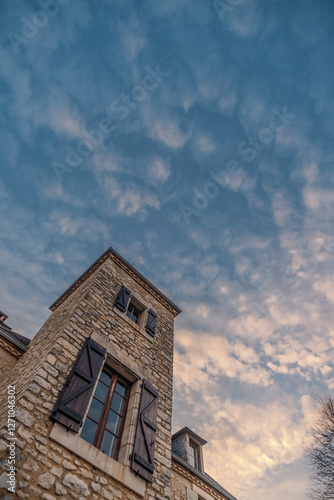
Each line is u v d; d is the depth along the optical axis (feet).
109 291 25.11
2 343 23.15
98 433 15.94
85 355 17.52
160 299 31.86
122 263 29.96
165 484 17.04
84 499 12.53
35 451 12.16
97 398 17.46
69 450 13.37
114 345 20.62
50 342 18.94
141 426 17.57
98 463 14.14
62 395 14.64
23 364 20.13
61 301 32.76
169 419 20.88
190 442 29.04
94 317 21.22
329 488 33.42
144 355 22.89
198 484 24.41
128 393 19.76
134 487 14.93
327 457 35.19
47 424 13.37
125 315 24.44
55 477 12.16
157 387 21.61
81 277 31.40
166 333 28.37
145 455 16.55
